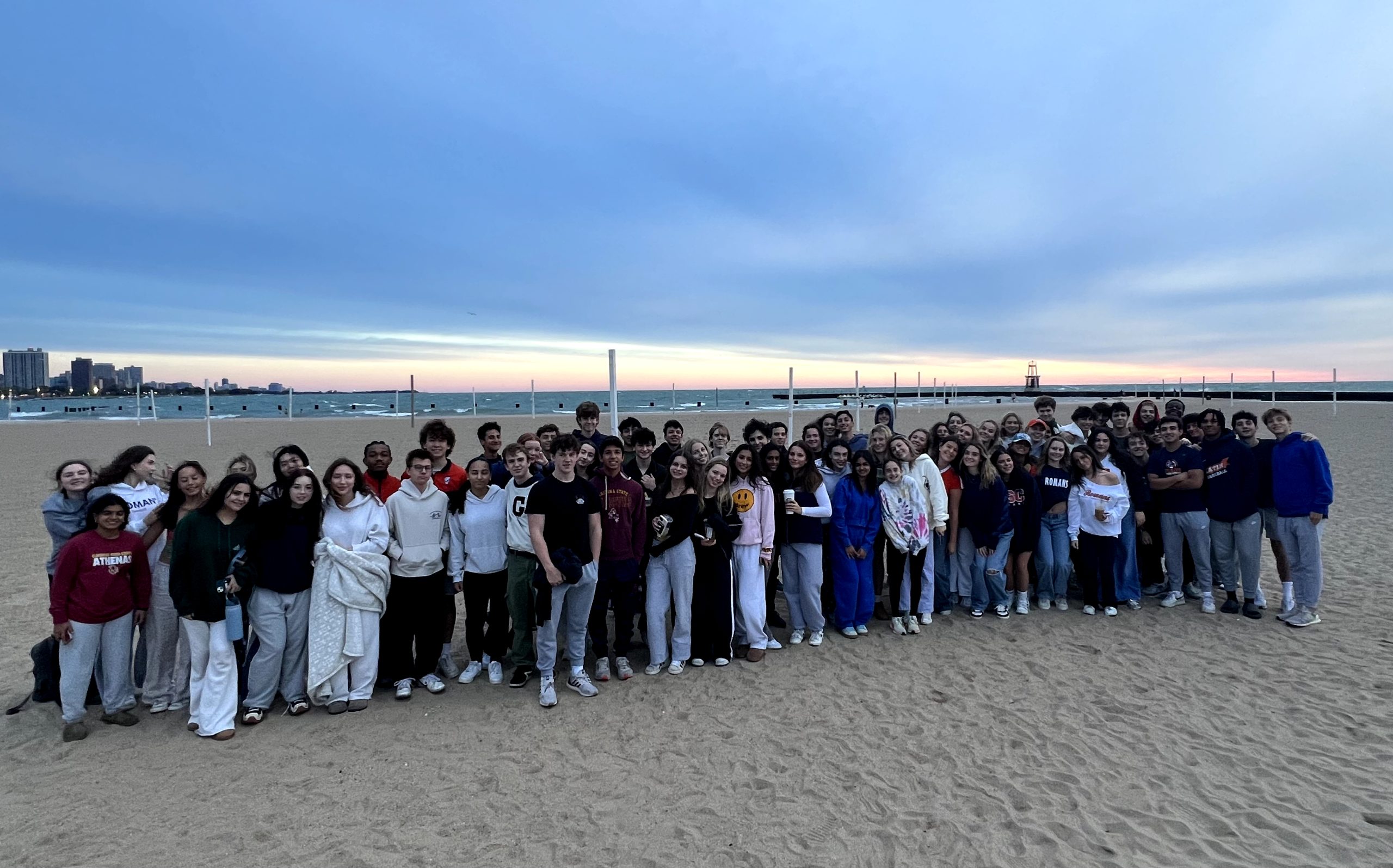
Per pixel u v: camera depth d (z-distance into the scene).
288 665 4.97
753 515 6.03
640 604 6.75
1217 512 6.90
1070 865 3.31
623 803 3.86
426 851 3.44
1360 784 3.95
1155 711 4.91
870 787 4.00
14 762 4.31
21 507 13.12
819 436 7.59
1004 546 6.86
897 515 6.59
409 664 5.45
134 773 4.18
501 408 64.62
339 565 4.96
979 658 5.95
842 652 6.13
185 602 4.59
